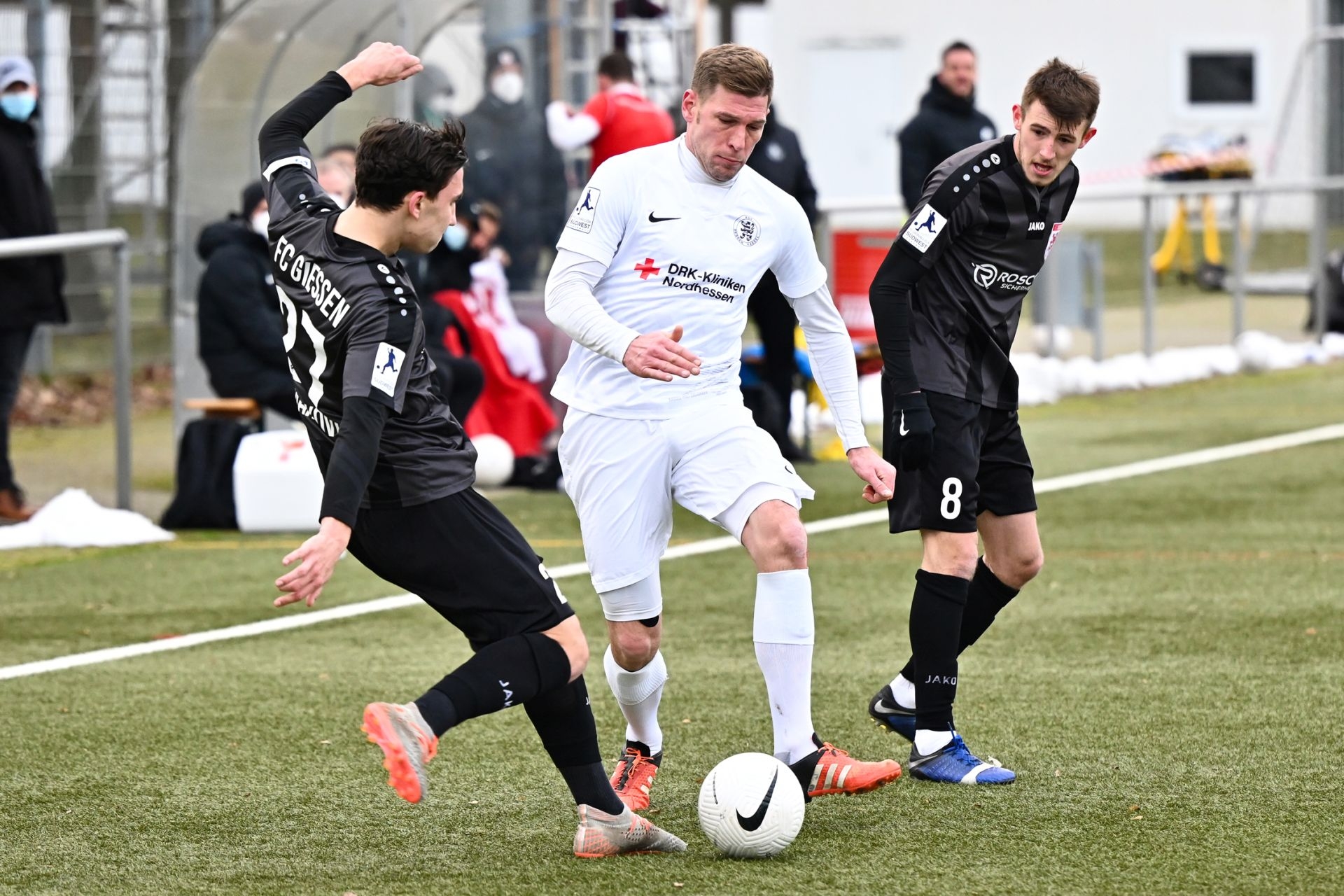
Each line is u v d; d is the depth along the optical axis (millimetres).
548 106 40406
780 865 14469
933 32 104688
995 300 17141
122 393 32906
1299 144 70562
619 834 14820
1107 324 56594
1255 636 23047
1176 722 18938
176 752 18516
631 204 15688
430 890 13992
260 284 33906
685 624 24422
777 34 106125
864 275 42375
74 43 51125
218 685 21531
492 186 40469
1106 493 34594
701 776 17391
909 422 16703
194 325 38125
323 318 13547
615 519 15883
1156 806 15953
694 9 59250
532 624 14055
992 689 20578
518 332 38250
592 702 20547
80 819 16203
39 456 42188
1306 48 61562
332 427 13719
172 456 42406
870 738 18781
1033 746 18141
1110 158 105188
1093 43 104125
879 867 14352
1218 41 103750
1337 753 17594
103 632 24625
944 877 14055
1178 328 56250
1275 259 60312
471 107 44625
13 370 32938
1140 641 22891
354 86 15398
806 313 16625
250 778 17531
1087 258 51656
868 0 104875
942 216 16688
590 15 40719
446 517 13891
